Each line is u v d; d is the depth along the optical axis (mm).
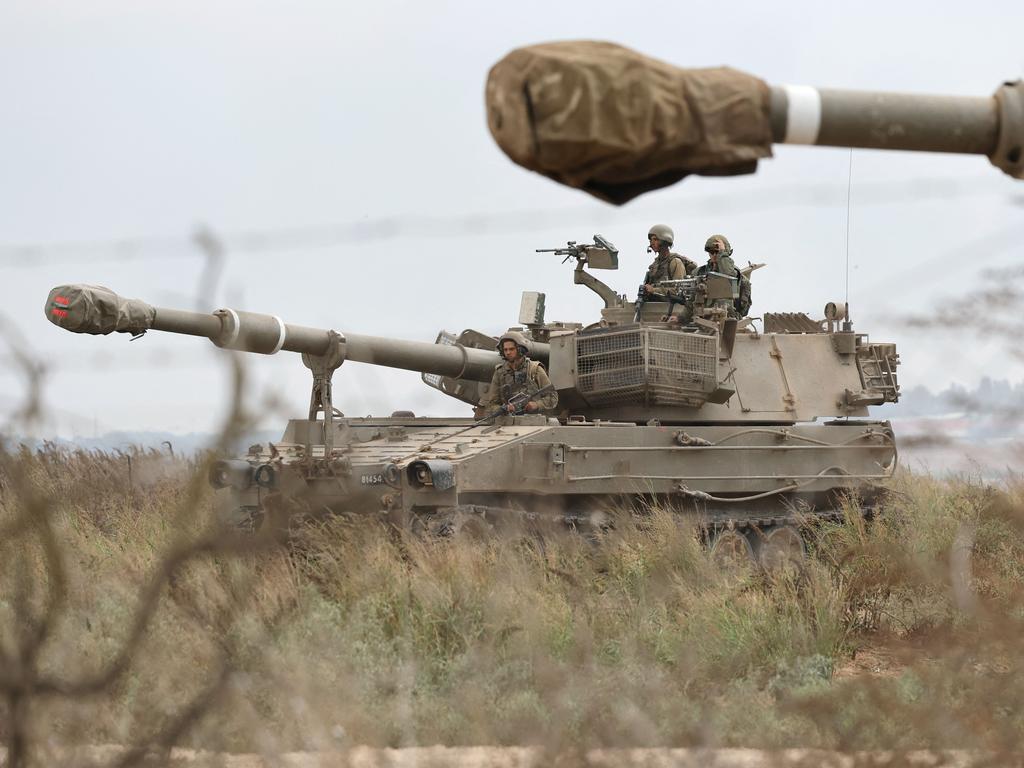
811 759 25172
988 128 14008
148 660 24359
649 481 57188
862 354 67875
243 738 25078
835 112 13609
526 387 58594
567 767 25359
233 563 24094
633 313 65562
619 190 13547
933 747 24531
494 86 12852
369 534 43719
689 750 26172
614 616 41000
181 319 48031
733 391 60812
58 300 45469
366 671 31641
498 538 49688
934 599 43219
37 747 20391
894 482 65125
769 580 47875
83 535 46781
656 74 12812
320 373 53531
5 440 16594
